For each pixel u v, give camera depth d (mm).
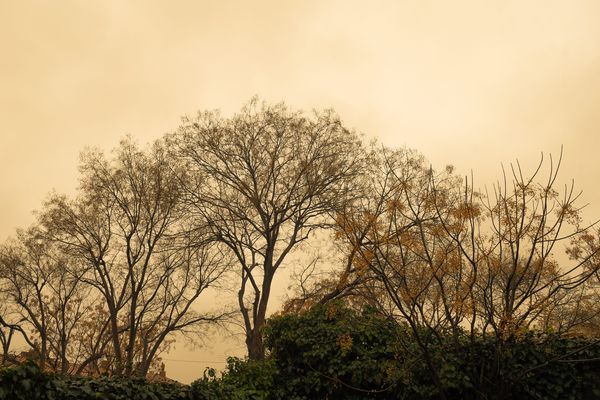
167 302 31516
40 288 32719
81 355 34062
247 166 27219
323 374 13242
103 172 28359
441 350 11820
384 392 12758
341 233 12250
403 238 12172
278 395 13602
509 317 10547
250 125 26953
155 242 27891
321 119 26688
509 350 11219
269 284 26953
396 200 12016
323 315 14547
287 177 26578
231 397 12305
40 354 31891
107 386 10391
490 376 11242
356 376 12891
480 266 12047
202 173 27422
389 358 13086
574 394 11320
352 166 25812
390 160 21516
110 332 34125
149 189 27641
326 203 25172
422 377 12242
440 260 11750
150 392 10867
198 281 31250
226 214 27578
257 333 25531
